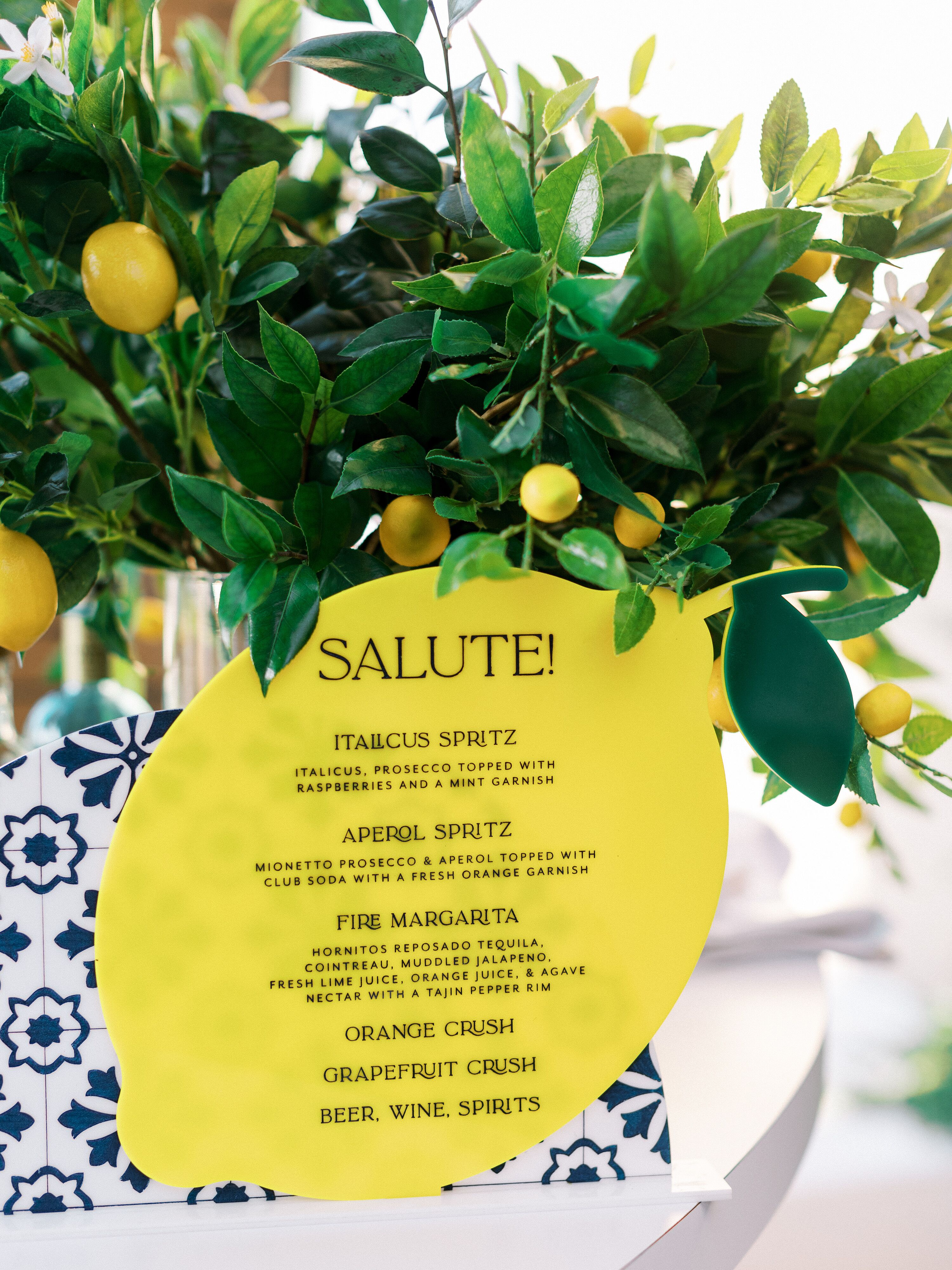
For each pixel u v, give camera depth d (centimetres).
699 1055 44
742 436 39
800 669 29
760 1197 38
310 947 31
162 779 30
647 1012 32
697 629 30
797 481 39
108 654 62
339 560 32
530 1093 32
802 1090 42
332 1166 32
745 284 20
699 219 26
